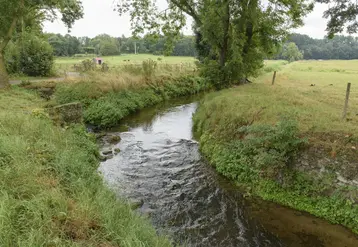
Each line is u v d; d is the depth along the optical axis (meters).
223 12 16.75
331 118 8.38
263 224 6.13
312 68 38.97
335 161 6.42
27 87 15.70
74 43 71.44
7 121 7.20
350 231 5.77
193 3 18.00
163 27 19.41
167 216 6.29
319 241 5.59
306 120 8.12
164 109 17.92
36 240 3.29
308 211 6.45
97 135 11.86
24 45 22.00
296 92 14.72
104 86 16.38
